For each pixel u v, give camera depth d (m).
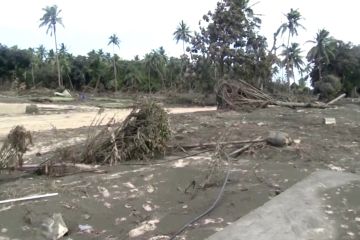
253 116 16.75
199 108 35.94
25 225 6.50
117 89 88.50
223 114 18.02
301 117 16.16
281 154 9.87
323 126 14.03
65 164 9.34
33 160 10.58
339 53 70.62
